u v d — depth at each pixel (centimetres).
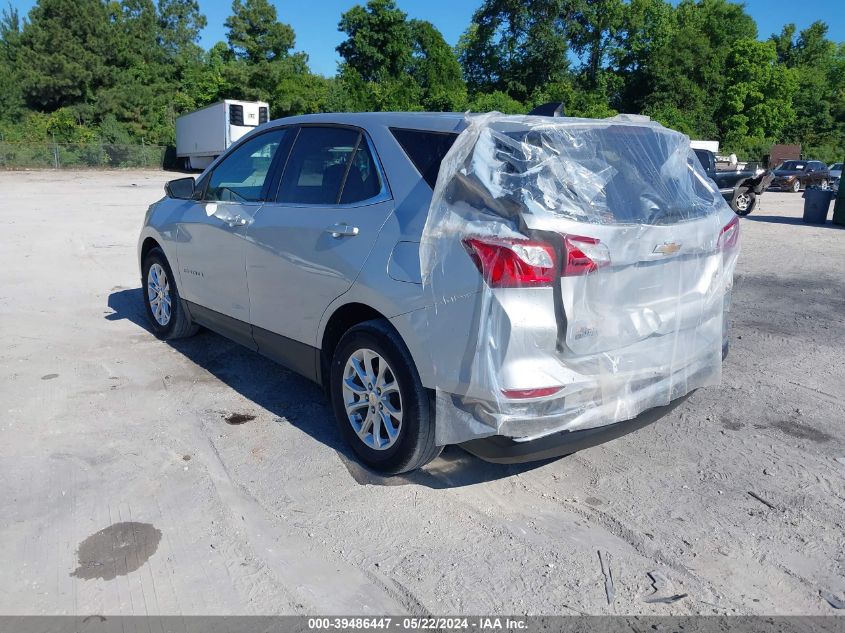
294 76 5066
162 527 318
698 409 465
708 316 356
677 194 344
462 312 297
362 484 359
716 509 342
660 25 5388
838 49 7625
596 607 271
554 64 5100
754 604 274
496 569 293
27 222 1373
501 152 302
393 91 4547
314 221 381
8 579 280
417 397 326
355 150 381
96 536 310
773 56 5609
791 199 2508
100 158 4328
